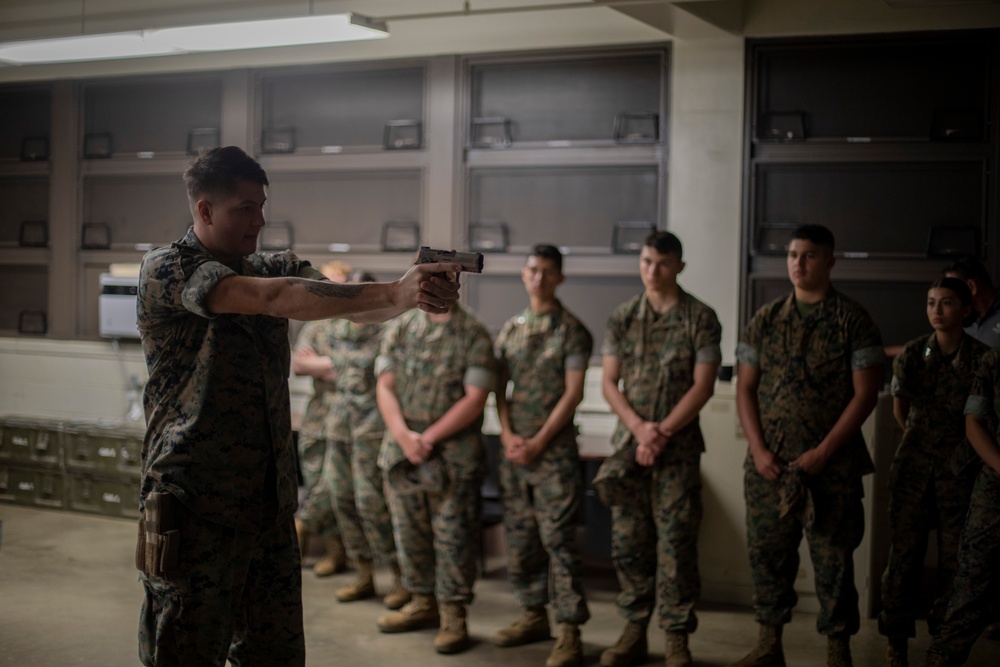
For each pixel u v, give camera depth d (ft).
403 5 17.74
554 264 12.67
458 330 12.77
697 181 16.80
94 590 14.82
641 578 11.97
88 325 21.70
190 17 18.56
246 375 7.25
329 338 15.10
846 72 16.24
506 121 18.03
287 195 19.84
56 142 21.68
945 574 11.42
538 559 12.80
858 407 10.90
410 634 13.07
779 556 11.36
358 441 14.16
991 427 10.61
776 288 16.65
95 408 21.43
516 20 17.72
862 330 11.05
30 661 11.89
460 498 12.57
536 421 12.50
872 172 16.24
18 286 22.30
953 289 11.30
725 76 16.58
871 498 13.87
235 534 7.24
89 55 16.52
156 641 7.20
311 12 18.02
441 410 12.76
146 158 20.90
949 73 15.80
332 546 15.96
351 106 19.24
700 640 12.91
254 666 7.63
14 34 20.24
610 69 17.48
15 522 18.95
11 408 22.27
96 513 19.44
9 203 22.26
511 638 12.65
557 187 17.90
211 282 6.78
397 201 19.02
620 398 12.03
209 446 7.11
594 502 15.88
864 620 13.84
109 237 21.44
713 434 14.64
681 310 11.92
